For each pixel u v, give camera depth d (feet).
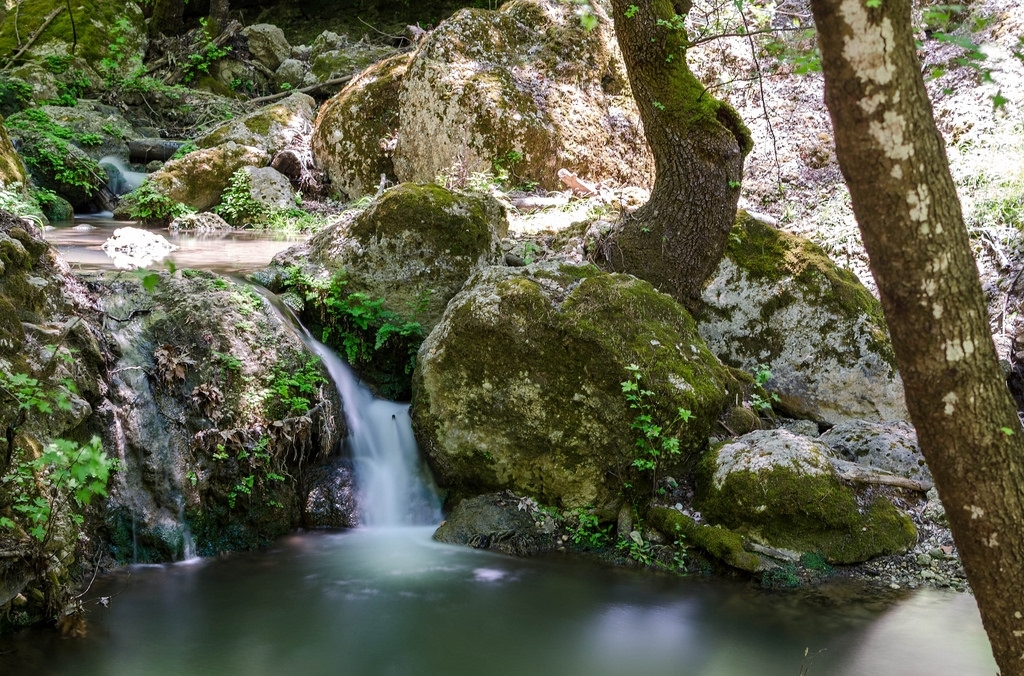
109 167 40.96
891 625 15.83
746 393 22.77
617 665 14.43
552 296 19.79
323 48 59.00
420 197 22.62
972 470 8.14
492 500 19.92
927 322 7.86
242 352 19.43
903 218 7.66
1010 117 32.19
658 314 20.48
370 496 20.61
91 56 54.60
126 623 15.33
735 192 23.31
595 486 19.54
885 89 7.44
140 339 18.95
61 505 15.16
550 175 33.99
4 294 16.51
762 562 17.76
